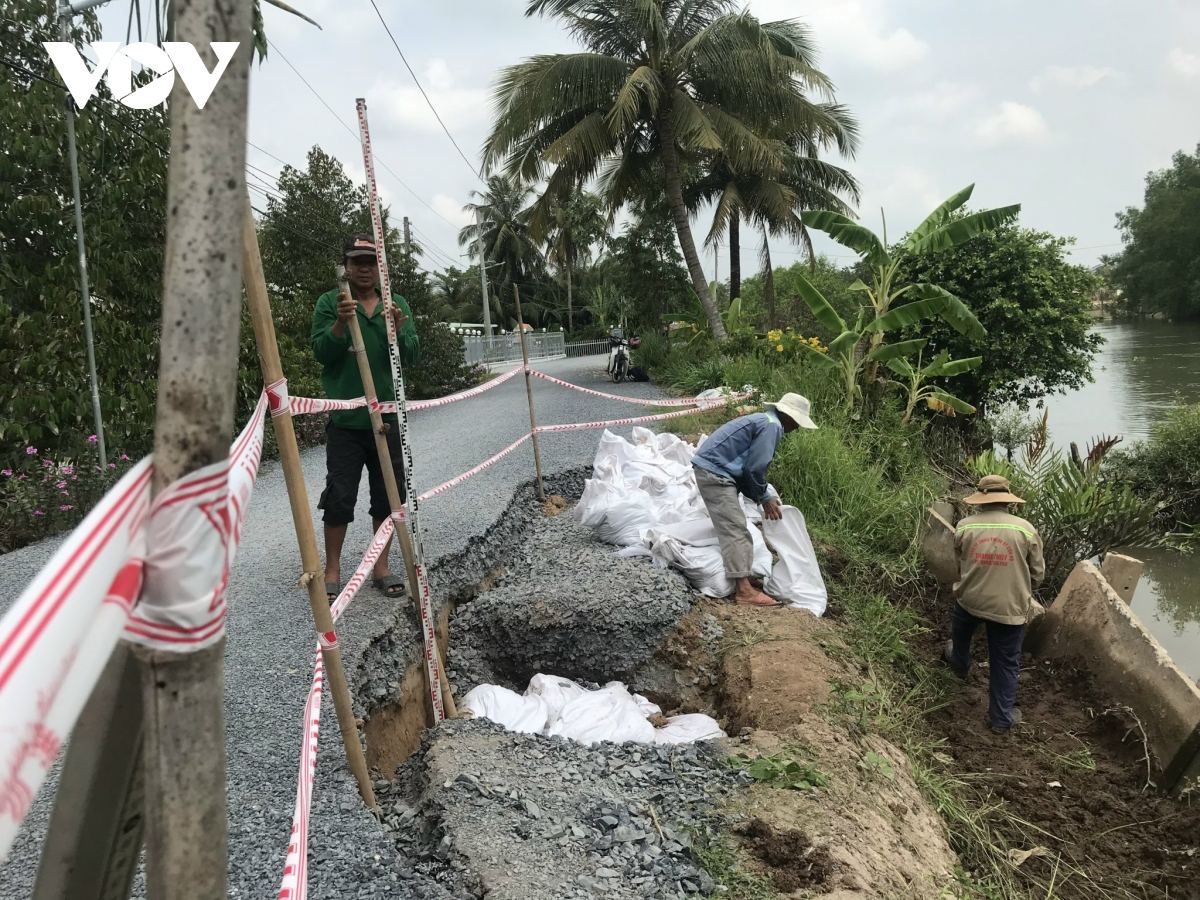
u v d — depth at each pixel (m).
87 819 0.84
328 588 4.49
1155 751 4.54
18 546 6.68
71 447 7.85
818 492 7.26
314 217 15.28
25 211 7.80
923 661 5.63
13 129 7.71
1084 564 5.69
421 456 9.29
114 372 8.16
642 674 4.77
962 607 5.28
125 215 8.84
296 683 3.54
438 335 17.94
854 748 3.65
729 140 16.23
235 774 2.89
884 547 6.99
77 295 8.00
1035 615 5.90
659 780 3.23
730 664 4.59
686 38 16.73
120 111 8.62
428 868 2.54
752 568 5.40
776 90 16.23
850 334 9.71
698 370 14.88
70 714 0.65
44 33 7.92
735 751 3.50
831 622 5.34
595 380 19.83
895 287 15.36
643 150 18.61
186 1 0.74
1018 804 4.28
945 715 5.16
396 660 4.06
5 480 7.48
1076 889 3.69
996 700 5.00
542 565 5.74
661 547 5.50
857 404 10.15
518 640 4.86
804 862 2.71
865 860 2.81
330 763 3.00
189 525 0.76
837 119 19.30
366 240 4.25
